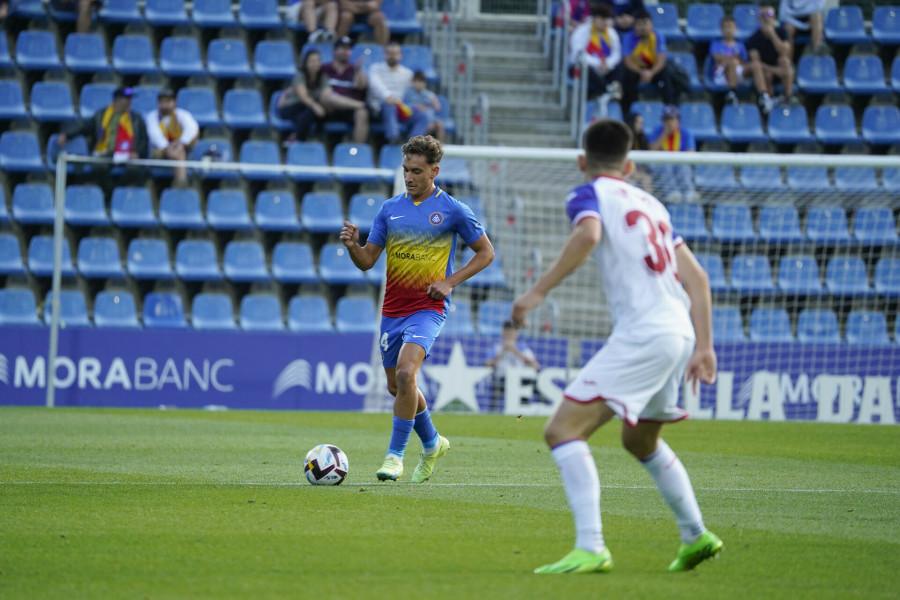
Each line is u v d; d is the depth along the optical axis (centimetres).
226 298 5834
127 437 3612
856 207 6312
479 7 7762
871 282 6275
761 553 1645
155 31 7106
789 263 6191
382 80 6488
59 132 6606
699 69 7444
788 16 7288
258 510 1988
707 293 1506
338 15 6944
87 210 6088
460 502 2145
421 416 2502
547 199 6241
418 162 2462
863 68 7250
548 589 1346
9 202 6291
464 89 6931
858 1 7869
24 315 5778
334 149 6494
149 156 6212
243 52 6875
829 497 2341
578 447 1452
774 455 3406
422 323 2486
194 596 1302
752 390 5447
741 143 6925
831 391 5466
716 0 7769
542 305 6006
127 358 5306
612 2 7081
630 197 1497
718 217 6288
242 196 6150
